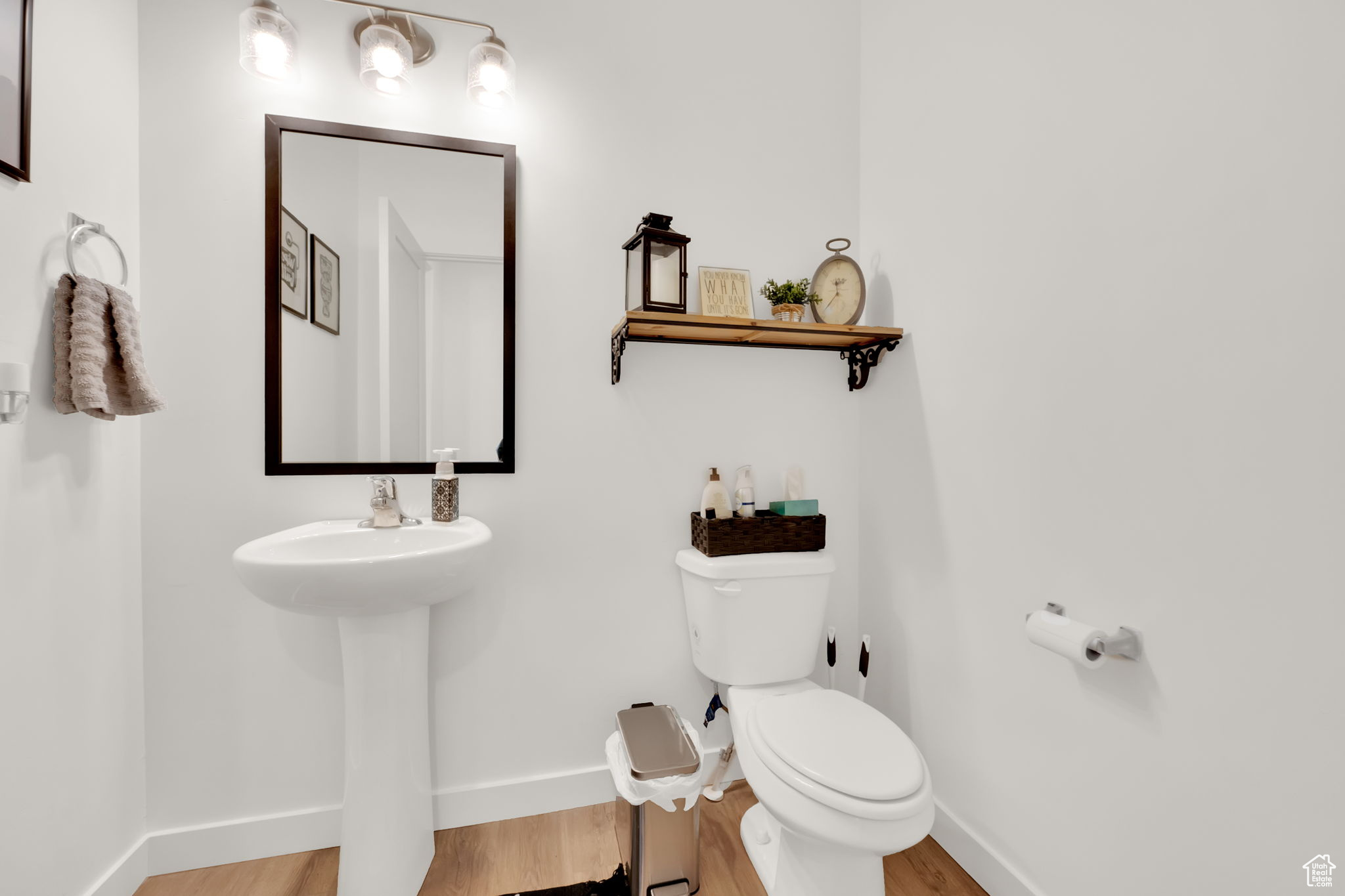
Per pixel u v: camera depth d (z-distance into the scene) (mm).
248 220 1355
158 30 1302
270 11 1263
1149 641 952
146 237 1301
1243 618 825
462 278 1483
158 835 1328
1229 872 842
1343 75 712
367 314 1438
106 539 1205
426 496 1471
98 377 1070
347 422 1428
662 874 1262
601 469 1595
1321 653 742
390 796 1231
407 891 1242
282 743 1403
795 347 1742
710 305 1572
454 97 1476
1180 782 907
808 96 1760
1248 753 820
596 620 1600
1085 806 1066
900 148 1619
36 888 1032
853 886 1061
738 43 1694
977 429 1334
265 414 1369
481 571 1256
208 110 1330
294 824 1402
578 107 1562
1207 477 871
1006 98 1247
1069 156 1100
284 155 1377
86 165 1139
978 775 1330
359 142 1425
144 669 1322
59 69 1069
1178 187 908
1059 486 1122
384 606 1108
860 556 1805
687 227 1648
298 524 1398
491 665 1526
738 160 1693
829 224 1782
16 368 897
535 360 1543
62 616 1093
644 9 1611
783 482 1751
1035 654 1177
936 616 1470
